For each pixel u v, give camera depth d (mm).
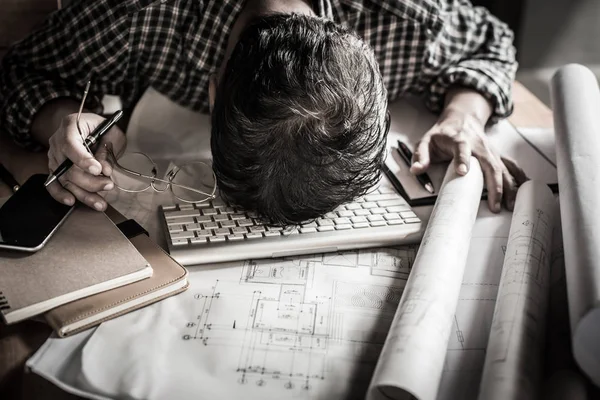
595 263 577
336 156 627
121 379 565
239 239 731
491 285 709
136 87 1029
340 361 599
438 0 1038
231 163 651
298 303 665
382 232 754
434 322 581
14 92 915
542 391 563
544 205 777
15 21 1058
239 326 631
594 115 837
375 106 652
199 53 974
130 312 643
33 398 584
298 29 653
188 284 680
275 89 616
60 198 736
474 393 578
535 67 1845
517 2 1648
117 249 678
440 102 1052
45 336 635
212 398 553
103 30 924
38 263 648
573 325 533
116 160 817
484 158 875
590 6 1758
